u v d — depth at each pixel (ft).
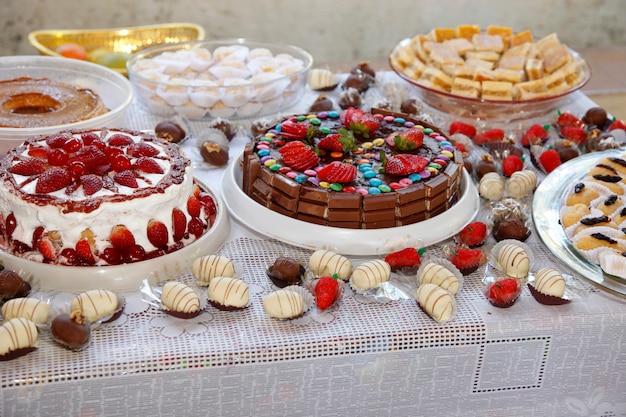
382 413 4.52
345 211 4.91
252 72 7.29
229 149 6.28
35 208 4.48
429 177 5.17
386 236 4.87
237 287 4.37
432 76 7.12
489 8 12.76
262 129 6.18
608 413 4.88
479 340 4.39
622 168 5.65
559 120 6.85
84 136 5.11
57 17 11.52
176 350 4.09
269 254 4.95
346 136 5.42
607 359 4.65
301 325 4.34
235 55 7.52
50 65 7.16
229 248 4.99
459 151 5.63
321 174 5.07
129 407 4.12
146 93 6.77
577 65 7.39
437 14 12.67
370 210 4.91
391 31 12.67
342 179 5.03
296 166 5.19
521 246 4.95
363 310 4.50
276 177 5.05
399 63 7.56
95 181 4.64
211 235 4.90
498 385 4.59
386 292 4.61
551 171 6.01
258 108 6.88
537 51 7.57
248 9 12.05
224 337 4.21
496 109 6.90
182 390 4.14
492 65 7.31
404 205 4.97
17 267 4.50
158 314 4.37
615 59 12.77
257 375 4.19
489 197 5.62
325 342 4.22
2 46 11.57
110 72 6.98
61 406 4.00
